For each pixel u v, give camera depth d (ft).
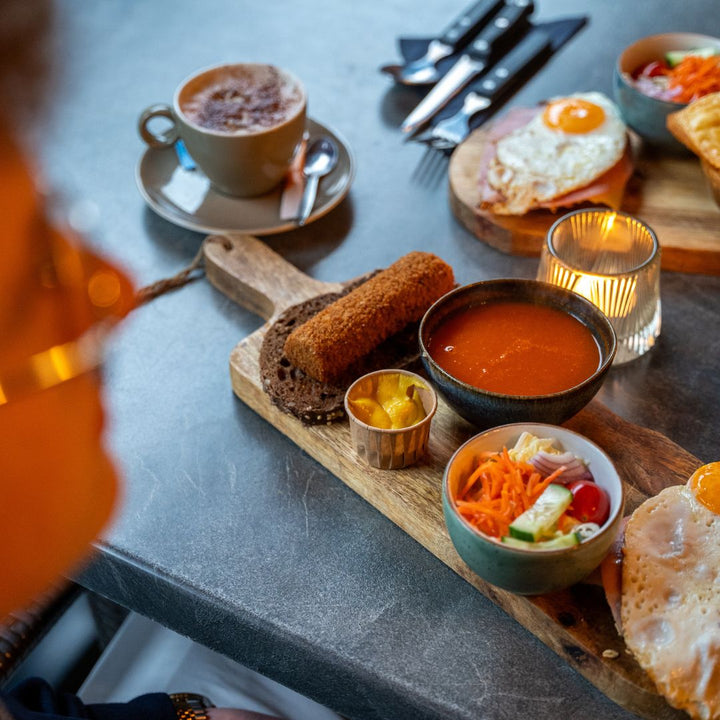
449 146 2.64
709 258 2.29
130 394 2.14
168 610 1.87
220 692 2.17
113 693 2.18
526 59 2.85
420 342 1.86
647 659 1.56
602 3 3.17
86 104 2.92
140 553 1.85
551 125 2.46
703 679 1.52
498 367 1.88
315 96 2.90
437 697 1.64
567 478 1.67
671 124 2.39
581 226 2.11
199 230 2.43
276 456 2.01
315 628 1.73
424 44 2.95
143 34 3.19
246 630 1.77
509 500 1.63
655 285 2.04
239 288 2.29
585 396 1.79
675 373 2.10
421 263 2.09
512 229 2.37
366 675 1.67
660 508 1.71
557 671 1.66
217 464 2.00
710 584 1.61
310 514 1.90
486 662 1.67
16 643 2.08
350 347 1.99
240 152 2.35
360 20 3.19
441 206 2.54
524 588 1.61
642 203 2.42
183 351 2.22
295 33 3.16
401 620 1.73
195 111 2.43
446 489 1.64
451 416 1.98
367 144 2.73
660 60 2.64
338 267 2.39
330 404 1.96
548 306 1.95
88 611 2.32
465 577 1.77
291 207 2.49
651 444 1.92
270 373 2.03
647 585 1.62
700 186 2.46
